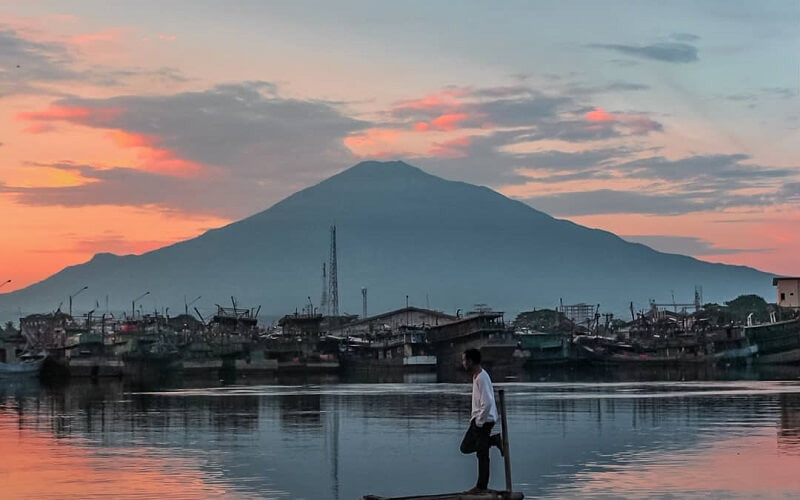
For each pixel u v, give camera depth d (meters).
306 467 38.50
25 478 35.91
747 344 165.62
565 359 171.25
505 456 25.50
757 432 48.12
